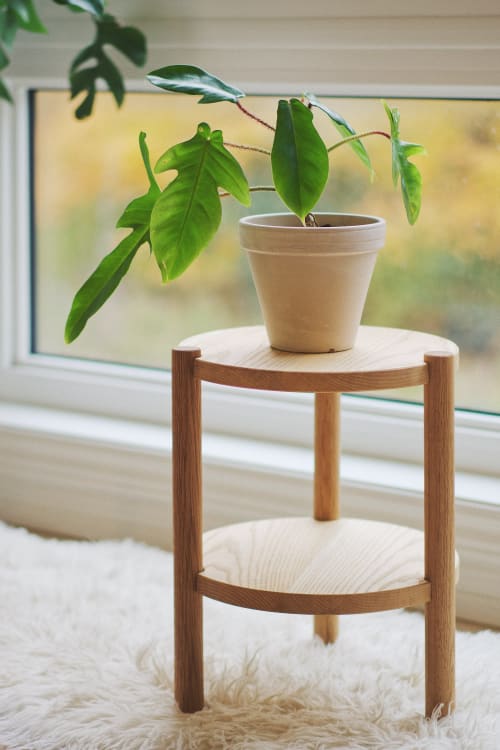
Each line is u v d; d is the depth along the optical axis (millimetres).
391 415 2100
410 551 1581
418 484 1949
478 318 2020
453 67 1850
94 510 2219
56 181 2371
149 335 2348
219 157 1493
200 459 1506
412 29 1861
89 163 2326
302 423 2162
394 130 1519
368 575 1490
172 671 1626
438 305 2053
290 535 1646
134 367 2367
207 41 2041
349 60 1930
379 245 1473
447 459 1448
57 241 2400
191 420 1488
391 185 2043
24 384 2428
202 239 1538
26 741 1464
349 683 1590
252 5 1982
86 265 2381
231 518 2102
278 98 2098
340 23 1917
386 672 1617
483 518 1864
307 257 1425
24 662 1647
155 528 2158
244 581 1468
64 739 1463
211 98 1445
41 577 1952
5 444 2287
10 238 2395
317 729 1470
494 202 1960
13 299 2430
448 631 1490
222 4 2010
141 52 2047
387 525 1695
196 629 1520
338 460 1710
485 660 1679
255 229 1444
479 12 1802
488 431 2012
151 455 2125
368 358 1473
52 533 2279
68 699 1548
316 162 1390
